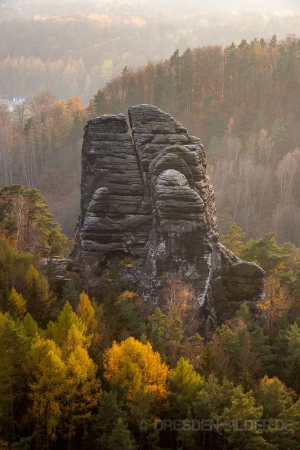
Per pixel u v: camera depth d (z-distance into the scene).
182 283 83.56
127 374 59.66
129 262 87.00
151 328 78.06
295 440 59.78
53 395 54.84
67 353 60.12
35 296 72.94
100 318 72.44
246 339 76.75
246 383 66.19
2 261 81.62
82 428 58.41
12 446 52.22
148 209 87.50
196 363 69.25
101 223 87.44
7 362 54.34
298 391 71.00
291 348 76.81
